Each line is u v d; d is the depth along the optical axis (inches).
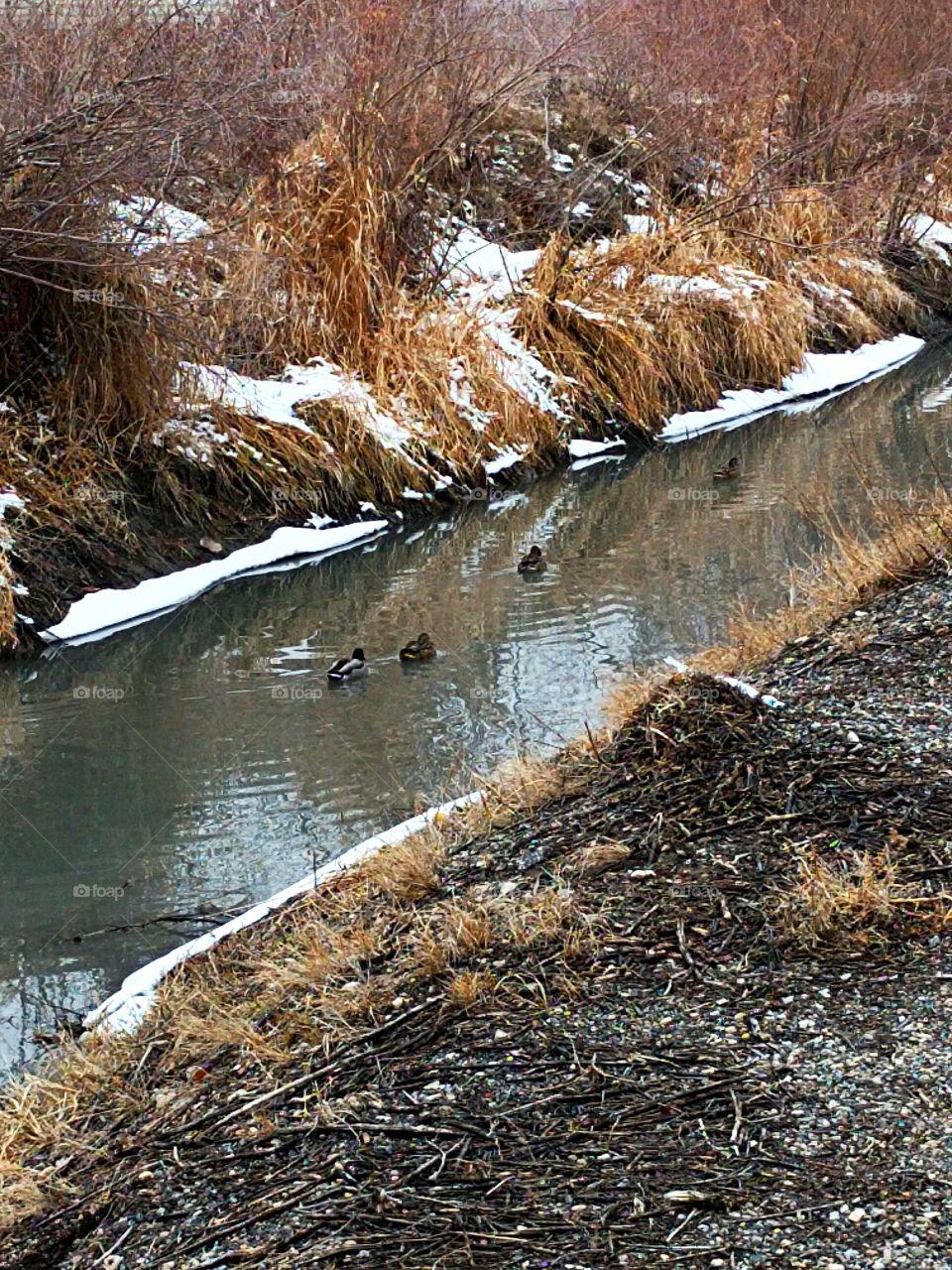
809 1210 133.3
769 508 501.7
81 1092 188.5
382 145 550.6
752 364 680.4
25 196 392.2
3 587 376.8
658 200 705.6
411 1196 143.4
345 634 390.9
